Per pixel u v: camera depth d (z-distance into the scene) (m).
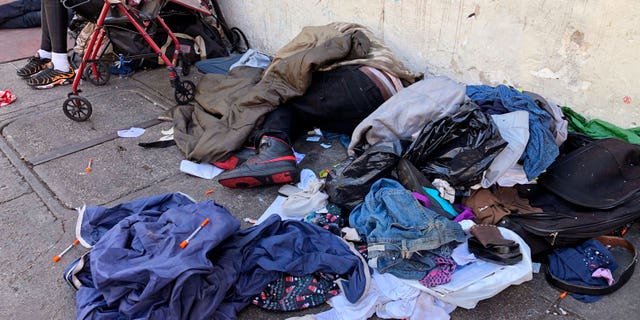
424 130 2.35
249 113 2.94
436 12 3.08
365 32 3.26
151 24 4.06
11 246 2.31
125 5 3.42
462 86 2.65
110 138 3.24
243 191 2.69
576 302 1.94
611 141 2.31
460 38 3.04
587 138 2.52
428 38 3.21
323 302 1.95
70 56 4.45
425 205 2.18
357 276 1.93
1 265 2.20
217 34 4.61
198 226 1.92
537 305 1.94
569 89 2.69
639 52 2.36
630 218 2.09
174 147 3.12
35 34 5.37
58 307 1.99
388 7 3.33
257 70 3.65
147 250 1.86
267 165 2.59
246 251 2.03
